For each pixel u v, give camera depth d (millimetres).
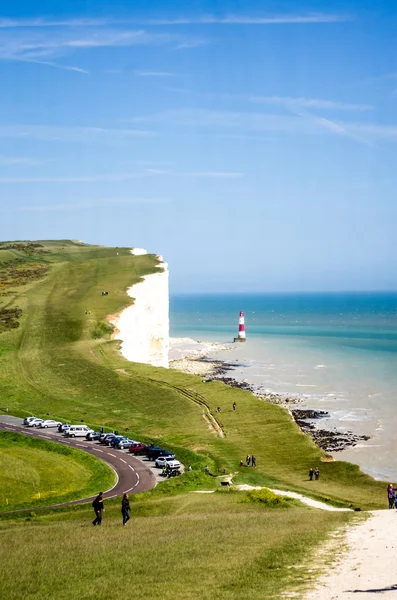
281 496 51594
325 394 122125
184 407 92188
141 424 86188
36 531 40281
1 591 26234
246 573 26328
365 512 41562
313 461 68125
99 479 61250
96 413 92438
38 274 185250
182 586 25016
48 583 27078
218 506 49094
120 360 118000
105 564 29469
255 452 71812
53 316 141625
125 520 40406
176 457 70125
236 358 182250
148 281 170000
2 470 65062
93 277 177875
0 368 115438
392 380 134750
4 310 146375
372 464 76125
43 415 91750
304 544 30688
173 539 33938
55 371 112688
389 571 25359
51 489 59250
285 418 84812
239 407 90750
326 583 24172
